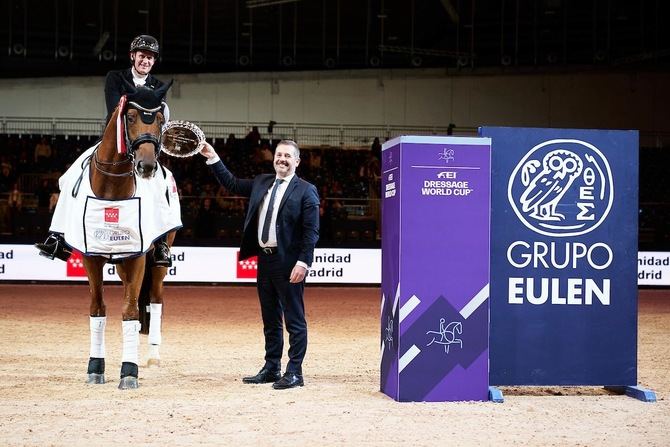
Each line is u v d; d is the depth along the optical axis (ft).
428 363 21.62
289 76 92.89
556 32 95.20
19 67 91.71
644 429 18.63
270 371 24.52
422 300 21.59
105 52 91.76
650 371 27.84
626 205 23.11
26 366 27.37
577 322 22.86
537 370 22.71
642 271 67.36
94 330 24.32
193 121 92.27
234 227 69.62
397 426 18.57
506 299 22.62
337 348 33.42
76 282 64.80
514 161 22.70
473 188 21.81
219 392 22.79
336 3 92.17
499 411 20.52
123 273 24.03
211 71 96.48
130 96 22.07
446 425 18.78
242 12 94.22
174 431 17.79
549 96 92.32
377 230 71.46
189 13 94.17
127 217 23.15
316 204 23.70
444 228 21.70
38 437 17.17
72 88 91.20
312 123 92.99
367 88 93.15
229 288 65.41
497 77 92.79
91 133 91.20
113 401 21.26
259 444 16.69
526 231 22.72
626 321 23.06
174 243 64.08
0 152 83.05
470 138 21.81
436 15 96.37
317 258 65.77
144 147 21.63
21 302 51.96
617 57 94.84
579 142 22.95
